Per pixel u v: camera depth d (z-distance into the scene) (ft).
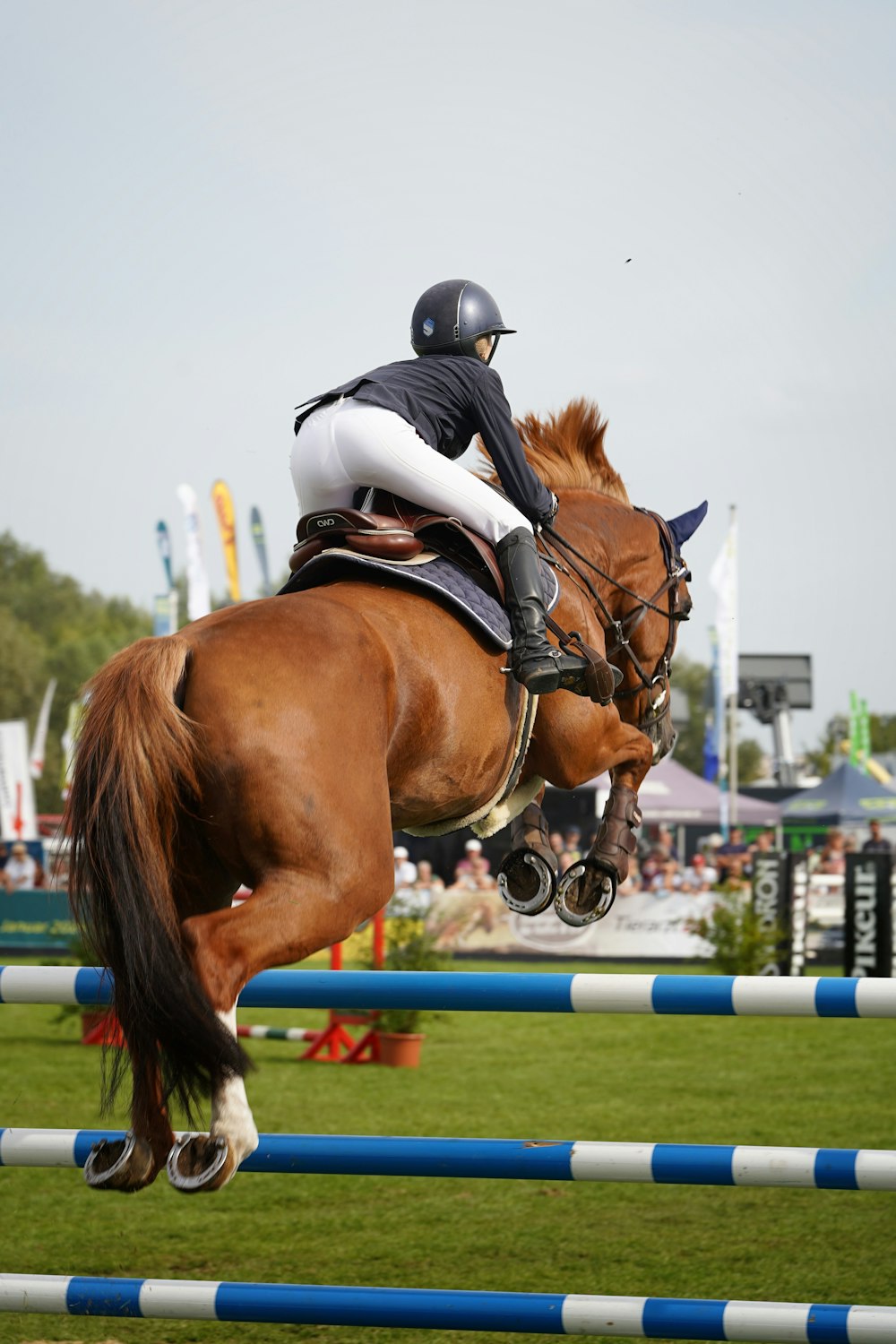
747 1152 18.71
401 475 22.24
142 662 18.15
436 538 22.67
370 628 20.01
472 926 115.65
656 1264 30.01
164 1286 19.74
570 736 24.61
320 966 94.94
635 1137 42.73
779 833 143.23
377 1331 26.76
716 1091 52.42
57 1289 19.86
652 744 27.58
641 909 113.19
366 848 18.42
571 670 22.68
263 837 17.85
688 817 148.05
